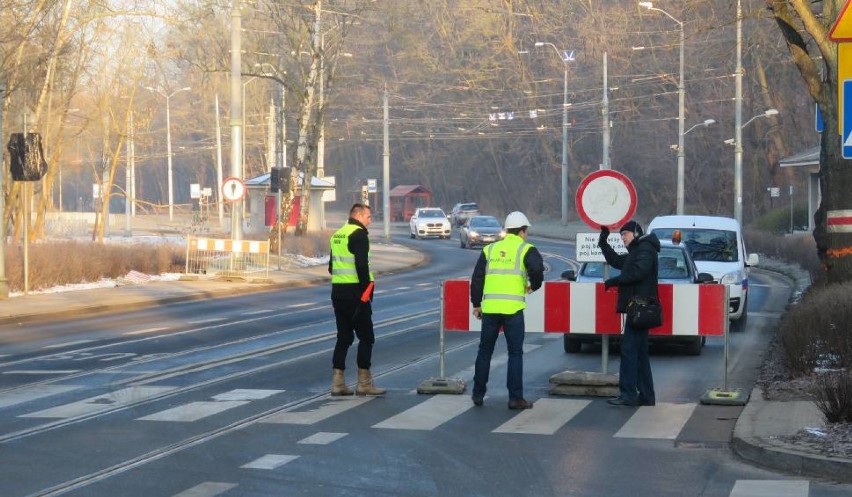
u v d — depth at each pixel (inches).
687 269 710.5
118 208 5757.9
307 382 550.3
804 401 451.2
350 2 1905.8
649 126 2795.3
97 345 713.0
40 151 1066.1
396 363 625.0
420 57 3166.8
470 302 516.4
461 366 612.7
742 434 384.5
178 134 4340.6
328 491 326.6
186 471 351.9
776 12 747.4
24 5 1230.3
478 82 3184.1
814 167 1952.5
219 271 1348.4
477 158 3732.8
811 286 821.2
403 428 426.3
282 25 1775.3
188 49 2011.6
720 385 542.0
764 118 2456.9
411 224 2842.0
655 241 472.7
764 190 2564.0
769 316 927.7
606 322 509.7
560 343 737.0
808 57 749.3
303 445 393.1
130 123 2032.5
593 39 2787.9
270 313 948.6
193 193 2605.8
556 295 514.6
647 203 3070.9
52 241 1441.9
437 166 3964.1
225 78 3331.7
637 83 2691.9
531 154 3476.9
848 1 370.6
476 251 2202.3
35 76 1336.1
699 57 2436.0
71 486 331.9
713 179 2738.7
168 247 1481.3
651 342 660.1
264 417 449.7
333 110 3447.3
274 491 326.0
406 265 1727.4
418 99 3398.1
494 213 3905.0
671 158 2743.6
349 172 4869.6
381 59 3432.6
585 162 3299.7
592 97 2901.1
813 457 345.4
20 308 957.2
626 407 475.2
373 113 3494.1
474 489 330.0
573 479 342.3
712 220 884.0
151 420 443.2
